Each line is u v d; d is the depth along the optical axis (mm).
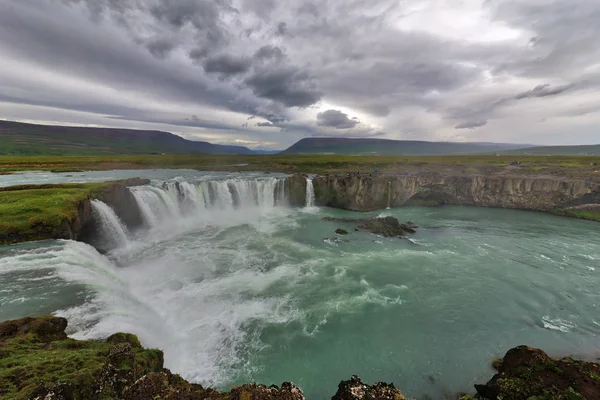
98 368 8539
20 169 66625
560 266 27250
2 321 12352
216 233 36531
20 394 6617
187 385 9070
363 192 52625
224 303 20203
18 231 22422
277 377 14070
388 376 14344
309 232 37719
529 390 11344
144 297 19828
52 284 15844
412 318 19109
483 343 16688
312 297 21469
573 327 18109
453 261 28375
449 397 13078
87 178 52969
